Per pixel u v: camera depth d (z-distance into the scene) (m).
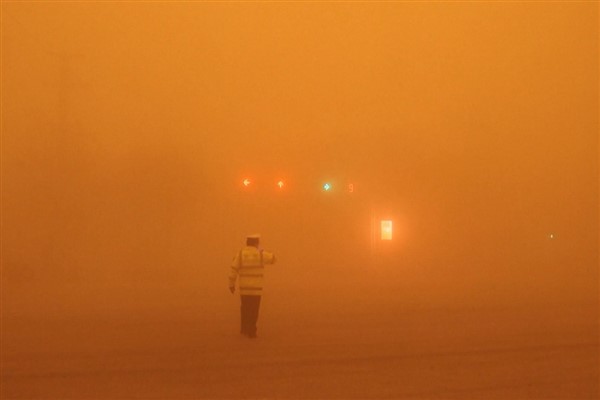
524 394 24.92
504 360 31.00
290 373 28.25
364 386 26.08
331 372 28.44
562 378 27.50
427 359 31.17
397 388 25.77
